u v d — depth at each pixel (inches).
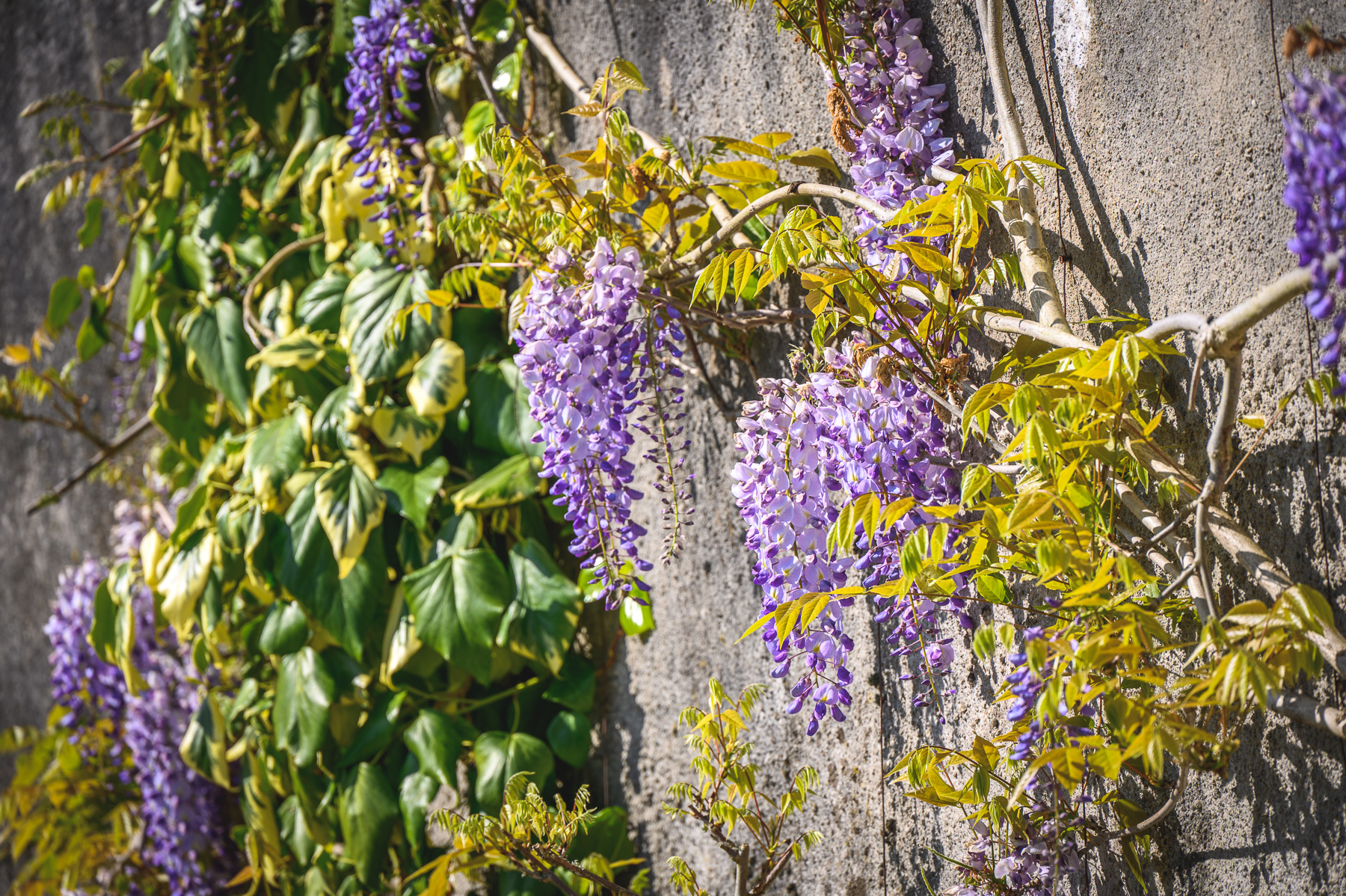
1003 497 92.4
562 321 97.6
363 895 108.9
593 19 106.9
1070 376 91.2
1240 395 93.2
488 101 108.7
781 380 96.1
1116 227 95.1
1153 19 94.2
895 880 100.0
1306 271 73.4
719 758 98.6
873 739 100.7
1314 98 72.2
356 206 109.6
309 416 109.5
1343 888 90.1
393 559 109.5
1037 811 95.3
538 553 106.7
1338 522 90.5
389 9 106.5
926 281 97.1
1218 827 93.7
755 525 96.1
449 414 109.0
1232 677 78.3
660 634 106.0
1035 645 85.4
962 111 97.7
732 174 100.0
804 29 98.8
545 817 98.7
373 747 107.9
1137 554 94.3
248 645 113.5
